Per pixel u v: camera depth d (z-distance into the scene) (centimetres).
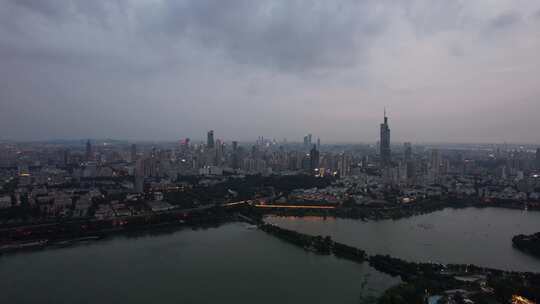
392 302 19638
